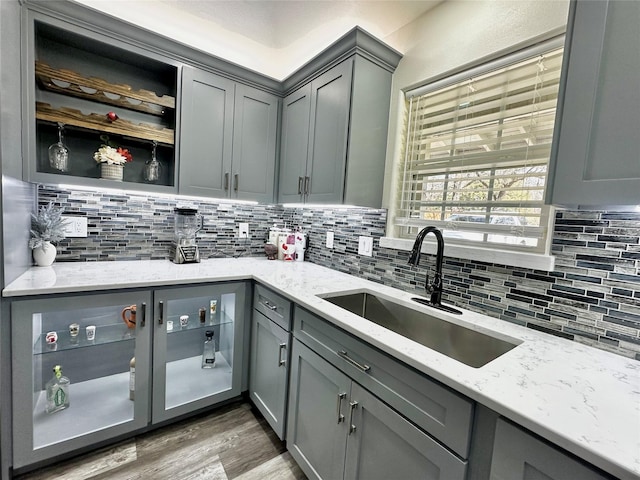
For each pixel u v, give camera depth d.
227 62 1.91
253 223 2.46
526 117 1.25
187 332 2.04
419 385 0.84
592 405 0.66
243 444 1.59
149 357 1.53
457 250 1.36
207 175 1.93
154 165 1.90
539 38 1.16
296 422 1.42
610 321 0.97
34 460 1.29
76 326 1.58
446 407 0.77
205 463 1.46
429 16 1.57
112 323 1.71
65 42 1.62
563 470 0.58
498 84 1.33
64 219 1.72
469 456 0.73
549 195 0.85
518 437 0.64
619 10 0.72
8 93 1.23
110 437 1.47
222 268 1.90
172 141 1.84
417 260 1.26
